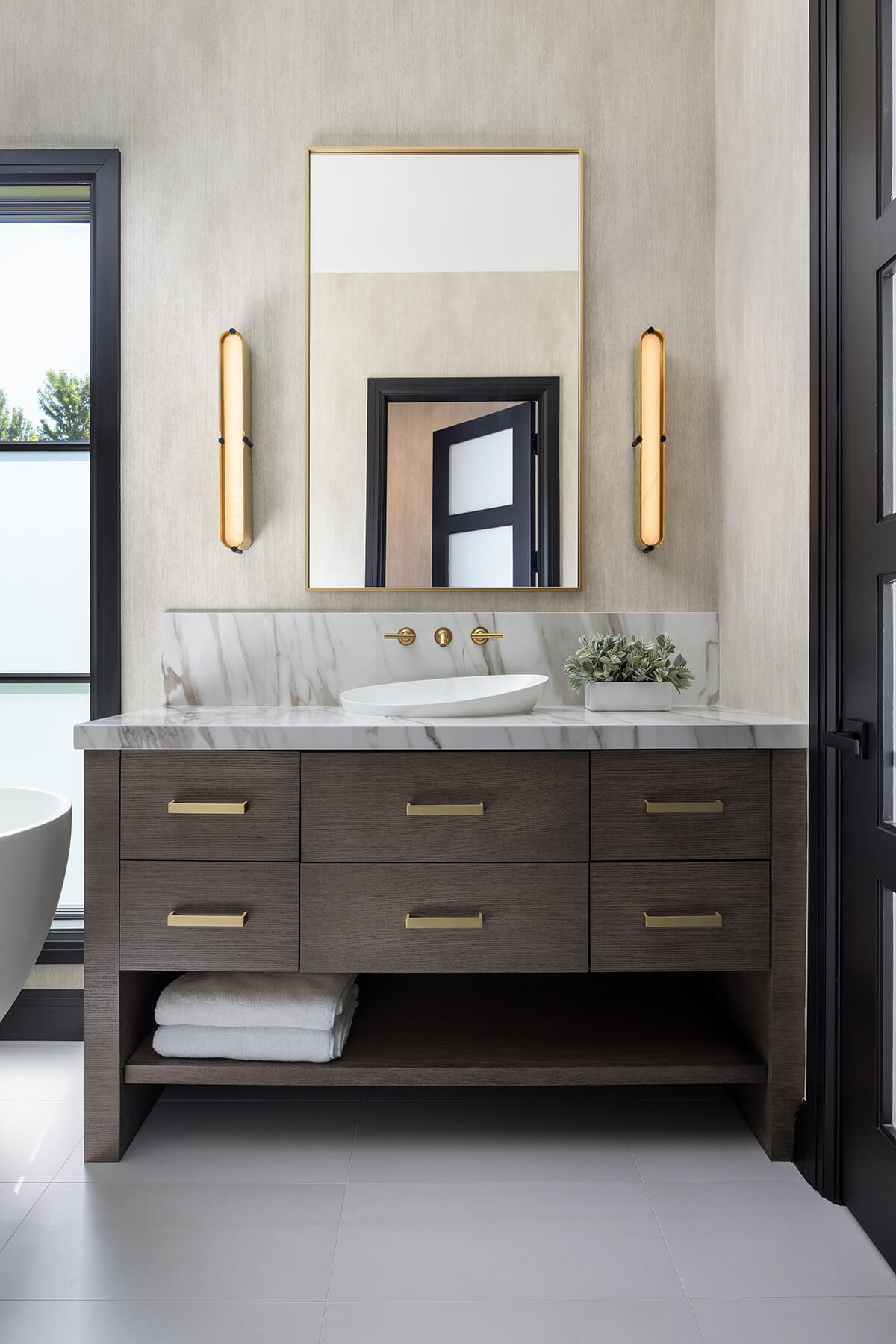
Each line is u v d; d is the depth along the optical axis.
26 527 2.19
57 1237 1.32
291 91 2.11
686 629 2.09
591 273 2.11
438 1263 1.26
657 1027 1.73
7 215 2.17
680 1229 1.35
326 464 2.09
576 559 2.09
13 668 2.20
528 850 1.53
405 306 2.09
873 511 1.35
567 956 1.53
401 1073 1.54
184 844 1.54
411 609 2.11
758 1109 1.61
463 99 2.11
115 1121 1.53
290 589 2.11
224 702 2.06
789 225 1.65
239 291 2.10
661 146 2.11
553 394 2.09
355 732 1.51
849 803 1.43
